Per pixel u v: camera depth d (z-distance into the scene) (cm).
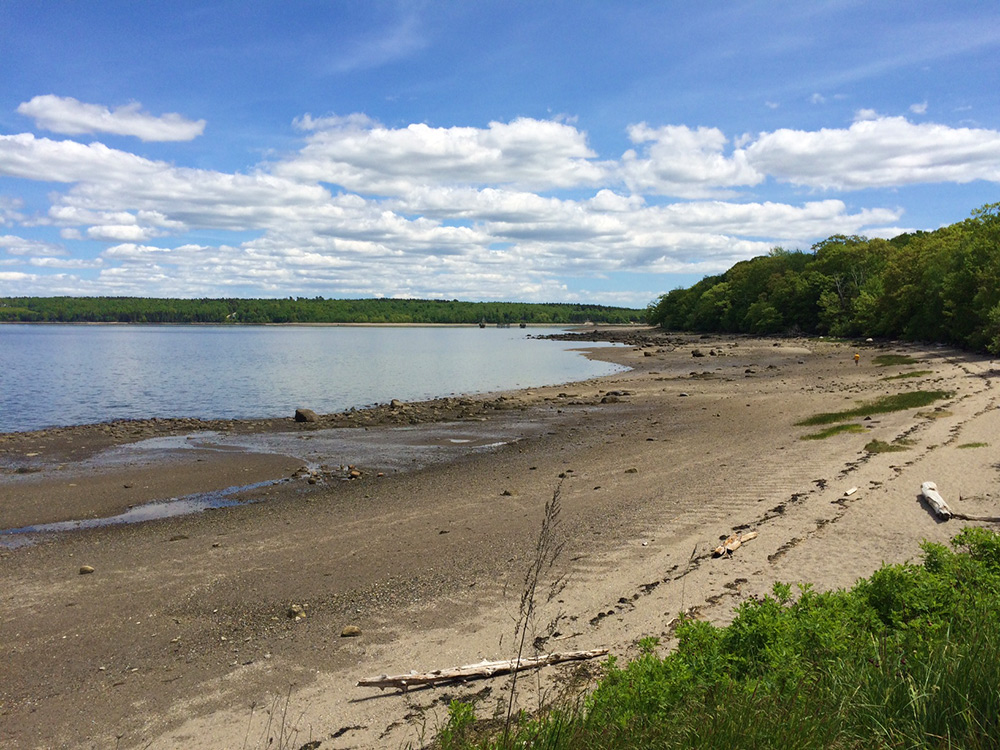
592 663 701
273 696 714
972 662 459
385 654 796
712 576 946
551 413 3173
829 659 528
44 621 952
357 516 1469
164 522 1503
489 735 544
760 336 9444
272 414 3369
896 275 6362
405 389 4550
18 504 1672
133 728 668
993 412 2059
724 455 1877
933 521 1107
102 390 4331
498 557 1124
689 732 438
